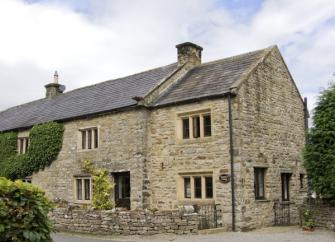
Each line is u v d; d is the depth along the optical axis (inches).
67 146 860.6
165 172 706.8
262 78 714.8
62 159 864.9
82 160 822.5
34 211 243.1
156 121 732.7
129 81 898.1
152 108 740.7
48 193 877.8
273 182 702.5
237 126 631.8
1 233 232.2
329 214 577.0
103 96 887.1
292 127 785.6
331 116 588.7
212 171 645.9
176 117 704.4
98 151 796.6
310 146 608.7
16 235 234.7
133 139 738.8
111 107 786.8
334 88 609.3
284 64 792.9
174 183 691.4
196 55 852.0
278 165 723.4
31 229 241.1
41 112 1014.4
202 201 652.7
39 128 911.7
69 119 861.2
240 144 631.2
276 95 749.3
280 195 716.0
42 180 896.3
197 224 563.5
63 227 616.4
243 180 624.7
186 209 564.7
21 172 933.8
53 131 884.6
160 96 757.9
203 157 660.7
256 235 548.1
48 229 250.8
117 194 765.3
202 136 671.8
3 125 1071.6
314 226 605.0
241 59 761.6
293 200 752.3
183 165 684.7
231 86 645.3
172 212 543.8
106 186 762.2
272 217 681.0
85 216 591.2
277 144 730.2
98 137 802.8
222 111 646.5
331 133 580.1
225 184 628.7
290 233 565.3
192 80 772.6
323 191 576.1
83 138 843.4
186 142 685.3
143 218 533.6
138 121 735.1
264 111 706.2
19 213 237.6
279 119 748.0
